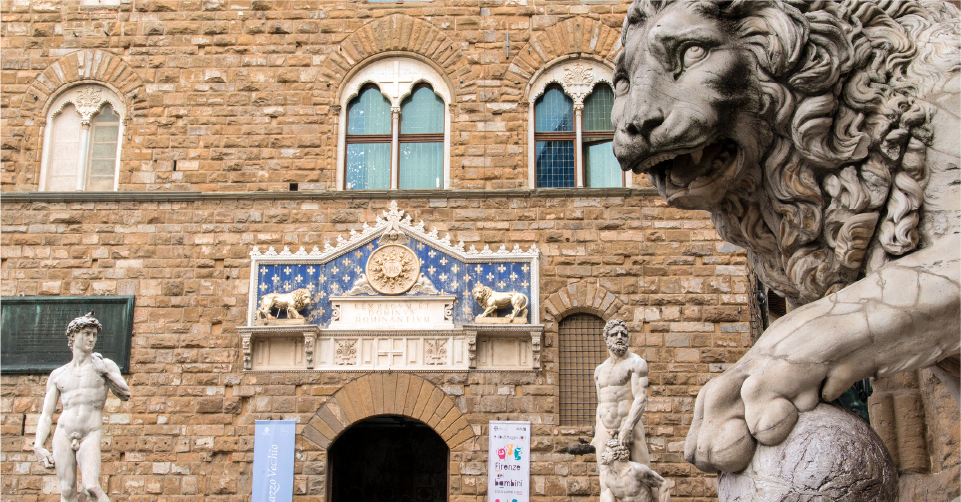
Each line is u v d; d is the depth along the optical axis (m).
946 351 2.12
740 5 2.47
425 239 19.33
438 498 25.55
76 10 21.08
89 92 20.89
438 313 19.03
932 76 2.45
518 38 20.73
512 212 19.62
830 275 2.65
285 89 20.58
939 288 2.11
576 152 20.30
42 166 20.53
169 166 20.20
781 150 2.56
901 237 2.40
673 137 2.43
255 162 20.20
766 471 2.01
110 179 20.59
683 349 18.78
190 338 19.19
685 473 18.06
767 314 21.62
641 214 19.47
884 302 2.12
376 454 25.91
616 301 19.05
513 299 18.83
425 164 20.53
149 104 20.52
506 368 18.73
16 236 19.86
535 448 18.27
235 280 19.50
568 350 19.02
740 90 2.46
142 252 19.69
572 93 20.58
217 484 18.41
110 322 19.31
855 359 2.10
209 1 21.03
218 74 20.64
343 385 18.73
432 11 20.89
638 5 2.67
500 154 20.12
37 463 18.67
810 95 2.48
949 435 3.24
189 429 18.69
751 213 2.83
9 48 20.98
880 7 2.61
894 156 2.44
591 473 18.08
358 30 20.84
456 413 18.50
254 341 19.09
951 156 2.39
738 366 2.16
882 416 3.65
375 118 20.75
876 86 2.49
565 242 19.44
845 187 2.50
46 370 19.11
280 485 18.31
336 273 19.33
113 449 18.61
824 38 2.47
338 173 20.23
